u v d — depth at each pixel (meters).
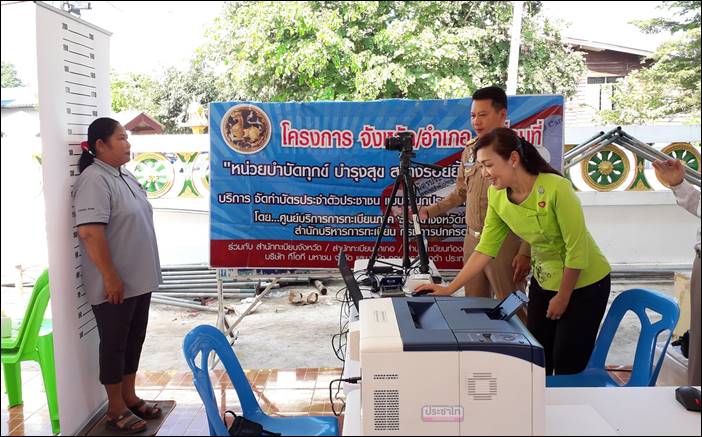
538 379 1.35
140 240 2.64
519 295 1.62
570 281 2.20
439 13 5.85
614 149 5.69
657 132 5.66
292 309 5.06
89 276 2.58
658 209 5.77
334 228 3.64
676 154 5.67
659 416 1.55
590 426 1.46
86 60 2.73
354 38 5.46
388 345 1.35
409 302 1.75
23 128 2.33
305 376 3.56
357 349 1.52
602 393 1.70
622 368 3.59
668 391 1.71
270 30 5.17
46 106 2.39
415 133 3.52
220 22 5.30
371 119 3.53
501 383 1.35
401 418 1.36
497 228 2.36
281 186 3.61
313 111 3.54
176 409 3.04
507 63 6.05
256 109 3.54
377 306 1.64
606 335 2.35
